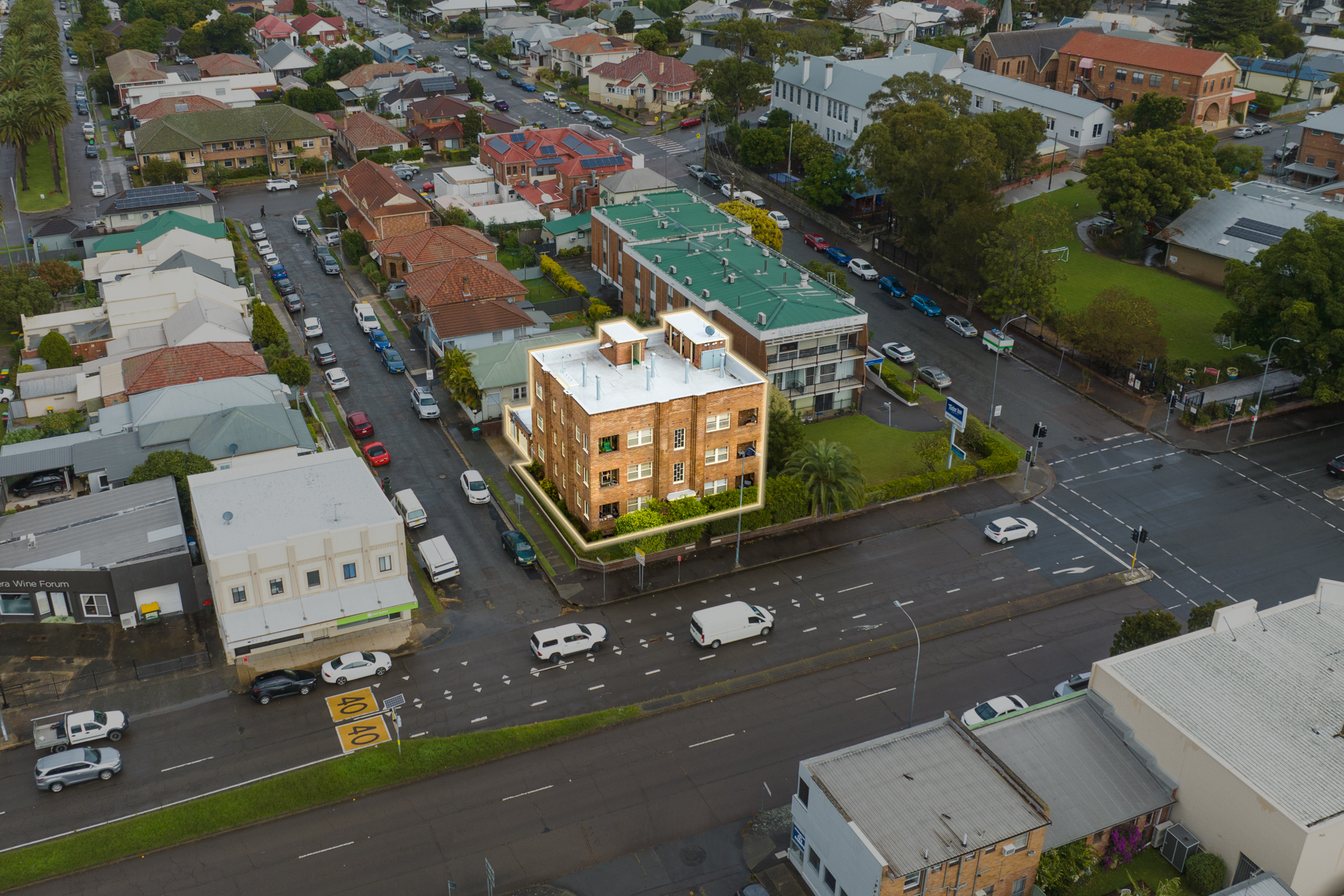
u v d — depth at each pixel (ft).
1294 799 181.57
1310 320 346.33
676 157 640.58
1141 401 376.68
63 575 256.93
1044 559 295.07
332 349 410.93
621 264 429.38
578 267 490.08
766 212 485.97
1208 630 222.89
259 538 250.98
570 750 230.07
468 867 201.36
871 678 251.80
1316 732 196.95
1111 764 203.72
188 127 606.14
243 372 352.69
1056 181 576.20
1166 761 200.23
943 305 448.65
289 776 219.82
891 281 458.50
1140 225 483.92
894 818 182.19
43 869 198.80
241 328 389.80
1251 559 295.07
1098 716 213.05
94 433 323.98
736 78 646.74
